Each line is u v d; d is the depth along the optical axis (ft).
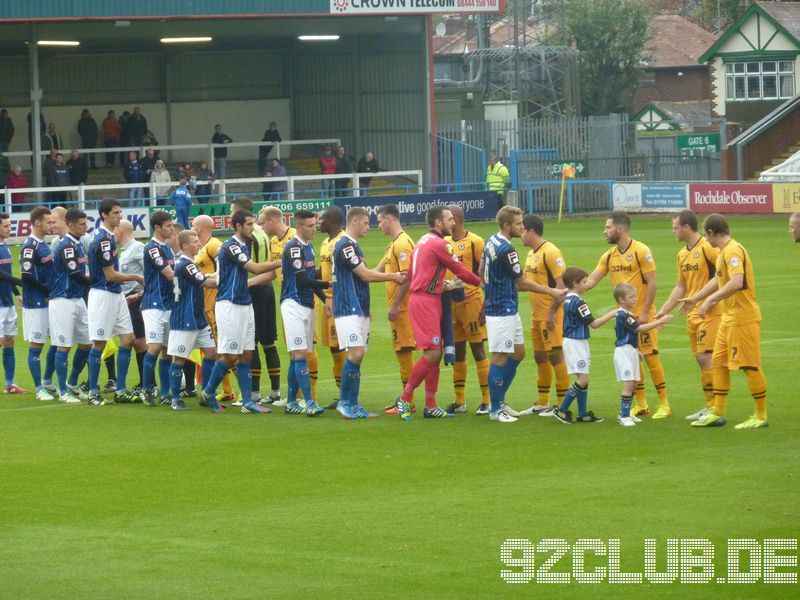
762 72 233.35
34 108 157.17
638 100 305.32
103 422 51.19
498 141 178.50
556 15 274.77
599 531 33.60
